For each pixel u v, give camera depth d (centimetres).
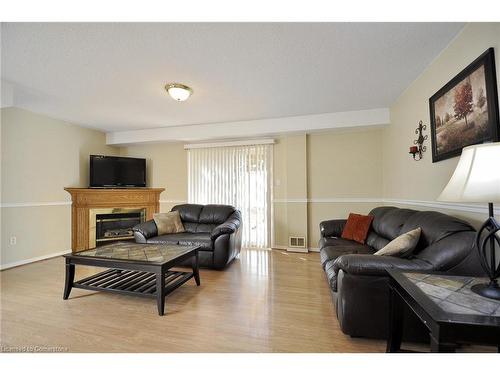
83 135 457
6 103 269
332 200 428
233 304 222
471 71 172
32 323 189
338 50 211
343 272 168
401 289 125
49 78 261
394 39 196
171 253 245
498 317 92
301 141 432
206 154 495
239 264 351
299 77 263
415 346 159
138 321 193
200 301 229
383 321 157
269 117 407
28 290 255
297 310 210
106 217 460
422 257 159
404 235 172
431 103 229
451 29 185
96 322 191
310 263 355
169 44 199
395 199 340
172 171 525
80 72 247
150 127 469
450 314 95
